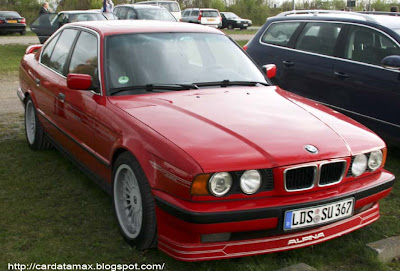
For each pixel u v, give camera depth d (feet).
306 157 9.82
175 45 14.30
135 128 10.85
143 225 10.36
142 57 13.55
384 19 19.62
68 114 14.55
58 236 11.67
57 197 14.01
